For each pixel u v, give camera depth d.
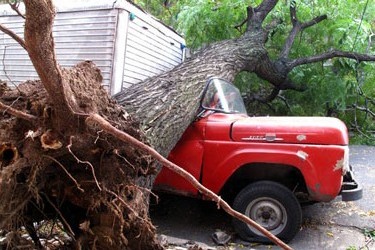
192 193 4.15
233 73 6.04
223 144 4.11
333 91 8.62
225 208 1.91
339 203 5.17
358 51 8.67
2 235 2.11
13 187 1.91
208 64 5.55
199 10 8.23
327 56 8.39
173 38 6.85
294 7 8.38
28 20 1.54
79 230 2.28
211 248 3.77
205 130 4.19
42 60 1.66
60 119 1.90
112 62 5.04
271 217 3.99
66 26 5.32
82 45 5.20
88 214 2.17
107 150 2.06
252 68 7.32
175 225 4.44
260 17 8.16
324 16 8.49
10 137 1.93
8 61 5.66
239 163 4.04
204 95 4.41
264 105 9.82
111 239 2.13
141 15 5.55
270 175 4.16
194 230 4.32
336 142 3.84
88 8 5.22
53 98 1.82
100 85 2.31
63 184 2.12
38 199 2.04
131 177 2.24
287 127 3.98
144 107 3.77
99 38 5.14
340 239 4.12
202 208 4.88
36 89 2.06
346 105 9.53
